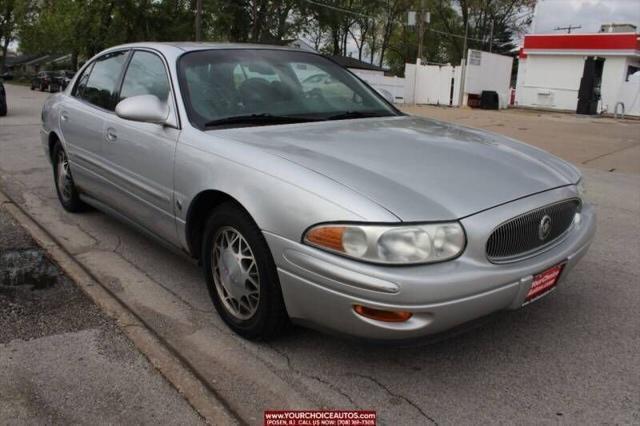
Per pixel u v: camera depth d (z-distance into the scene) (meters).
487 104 26.81
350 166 2.78
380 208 2.44
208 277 3.30
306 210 2.58
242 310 3.10
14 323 3.26
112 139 4.05
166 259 4.31
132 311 3.46
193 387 2.68
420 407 2.58
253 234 2.85
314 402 2.61
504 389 2.72
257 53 4.07
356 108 4.04
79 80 5.12
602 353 3.04
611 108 26.03
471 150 3.22
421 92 29.48
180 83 3.56
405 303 2.38
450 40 57.31
